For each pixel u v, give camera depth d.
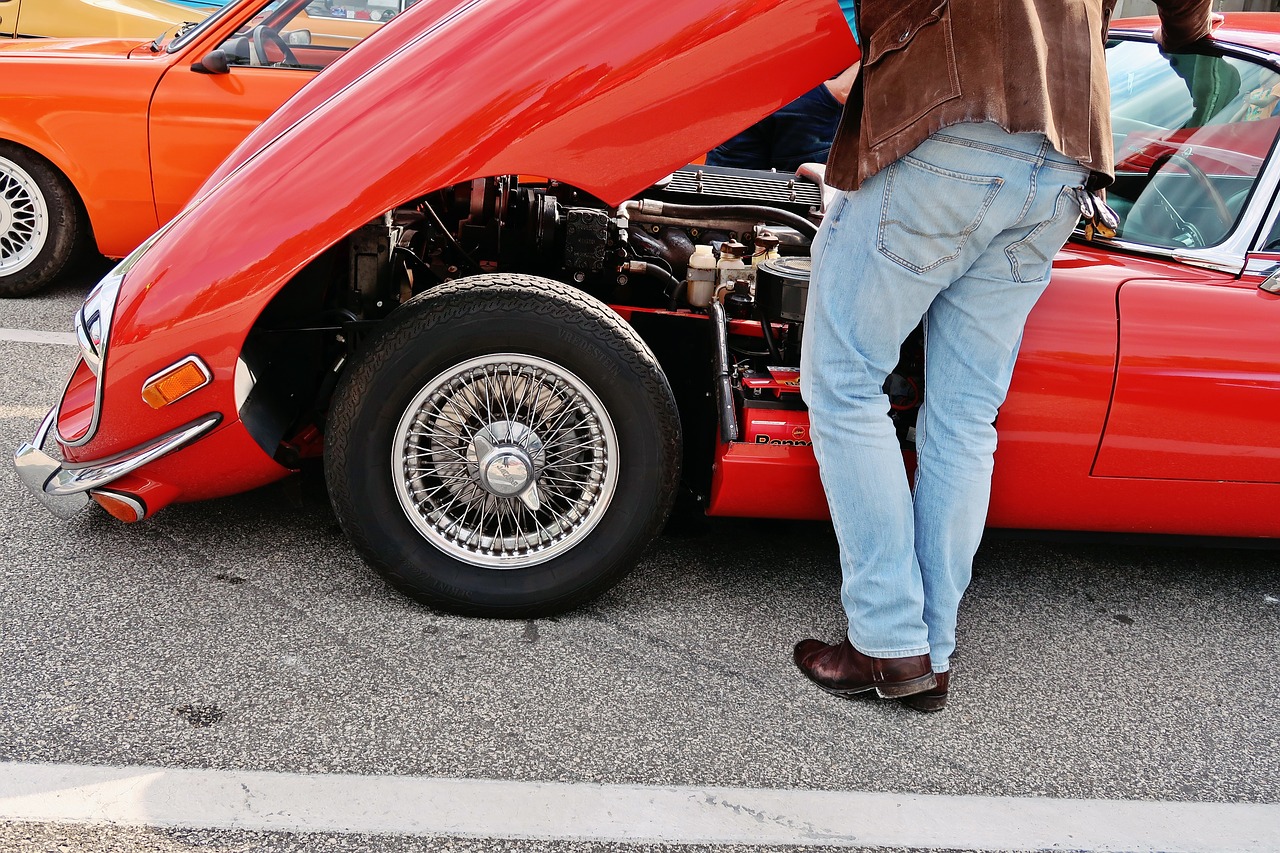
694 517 2.97
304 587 2.46
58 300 4.58
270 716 1.99
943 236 1.88
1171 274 2.51
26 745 1.86
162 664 2.12
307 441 2.59
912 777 2.00
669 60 2.14
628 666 2.27
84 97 4.30
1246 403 2.39
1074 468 2.43
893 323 2.00
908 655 2.15
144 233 4.52
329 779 1.84
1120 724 2.24
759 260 2.73
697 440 2.64
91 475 2.28
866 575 2.13
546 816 1.80
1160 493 2.48
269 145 2.32
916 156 1.83
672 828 1.80
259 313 2.18
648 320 2.63
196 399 2.22
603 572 2.34
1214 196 2.62
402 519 2.29
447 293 2.19
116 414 2.25
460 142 2.13
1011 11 1.75
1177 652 2.55
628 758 1.97
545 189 3.00
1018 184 1.84
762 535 2.92
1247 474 2.46
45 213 4.48
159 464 2.29
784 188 3.07
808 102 3.71
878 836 1.83
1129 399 2.36
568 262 2.60
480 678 2.17
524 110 2.14
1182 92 2.78
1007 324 2.07
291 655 2.19
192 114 4.37
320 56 4.52
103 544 2.57
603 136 2.15
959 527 2.14
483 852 1.71
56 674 2.06
